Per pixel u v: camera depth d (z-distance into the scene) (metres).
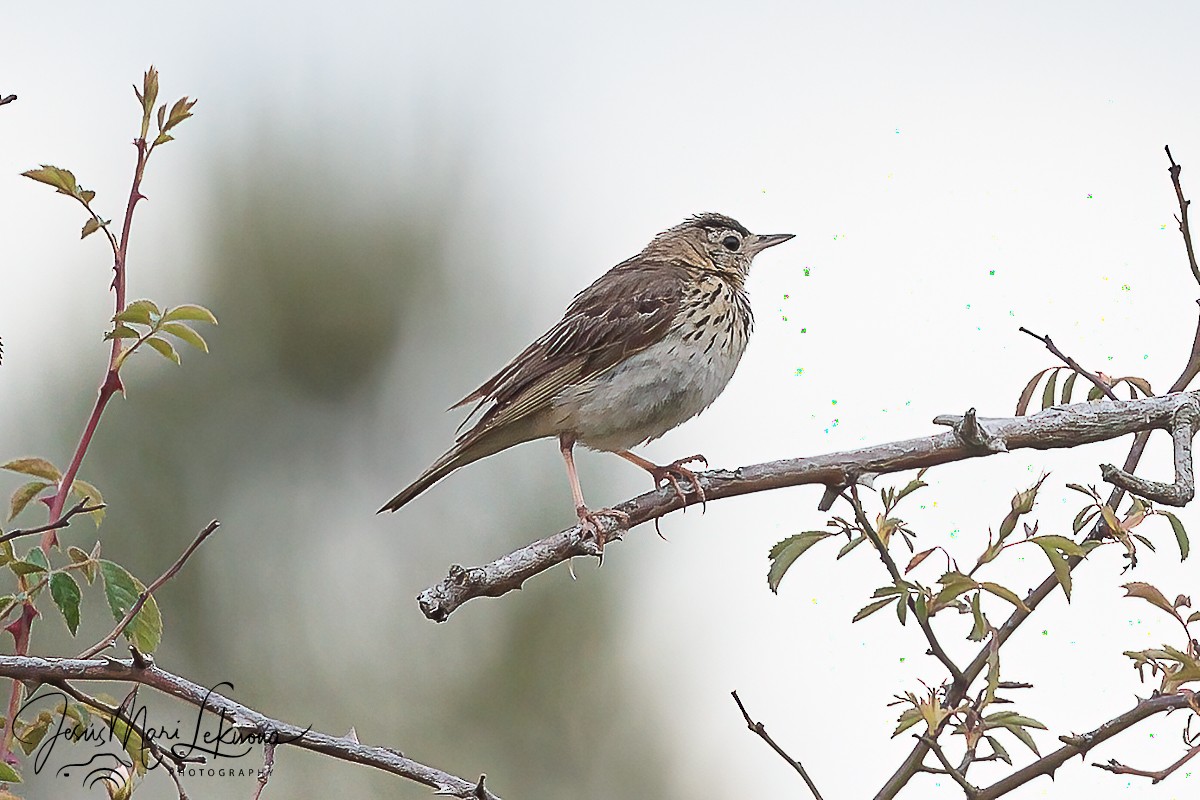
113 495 13.47
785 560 6.98
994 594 6.38
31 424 13.58
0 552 6.39
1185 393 7.61
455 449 10.30
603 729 12.98
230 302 14.30
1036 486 6.57
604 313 10.42
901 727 6.52
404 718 13.05
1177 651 6.35
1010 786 6.52
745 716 6.69
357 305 14.44
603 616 13.15
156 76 6.69
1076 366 7.84
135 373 13.88
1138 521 6.82
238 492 13.90
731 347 10.75
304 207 14.54
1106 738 6.43
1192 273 7.82
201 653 13.23
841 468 7.52
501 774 12.88
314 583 13.65
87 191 6.55
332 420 14.35
